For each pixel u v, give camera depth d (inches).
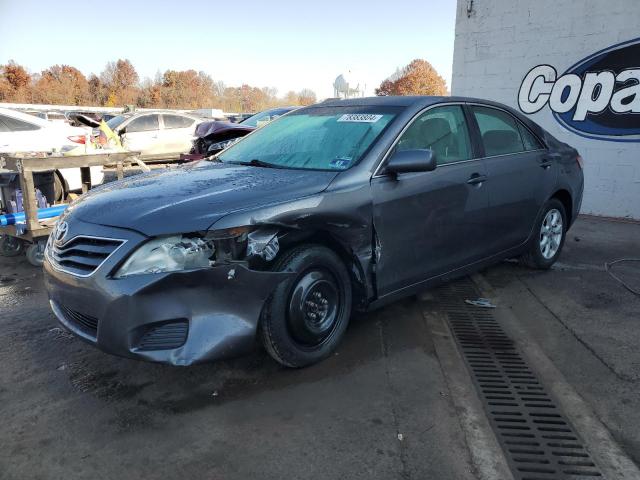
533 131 203.0
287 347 124.0
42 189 241.9
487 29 351.6
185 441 105.3
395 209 141.9
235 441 105.3
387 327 159.0
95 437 106.7
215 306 112.6
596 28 310.0
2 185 222.4
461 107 172.6
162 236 110.6
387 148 144.3
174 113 593.6
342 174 135.6
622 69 304.8
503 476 96.0
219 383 127.0
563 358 141.2
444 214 156.0
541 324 163.3
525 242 196.7
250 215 116.2
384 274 142.4
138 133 562.3
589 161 325.4
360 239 135.1
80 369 134.3
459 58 366.9
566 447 104.4
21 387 125.8
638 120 303.9
